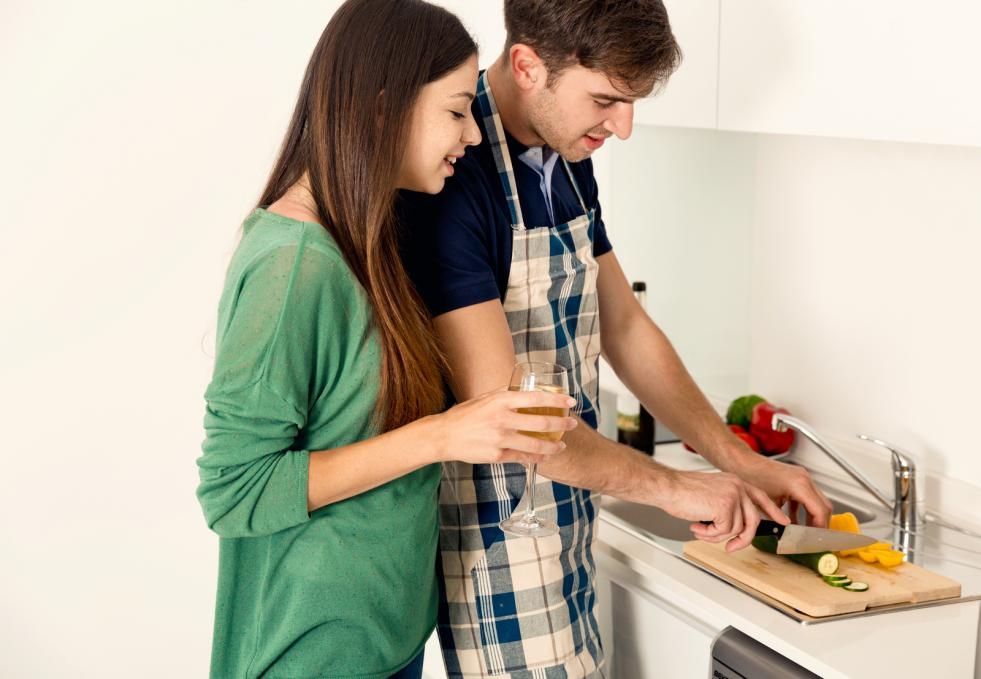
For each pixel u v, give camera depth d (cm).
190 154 277
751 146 232
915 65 143
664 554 179
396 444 129
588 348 172
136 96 271
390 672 146
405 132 131
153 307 282
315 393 133
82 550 290
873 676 137
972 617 154
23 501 285
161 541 294
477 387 148
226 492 131
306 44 278
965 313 189
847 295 213
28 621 291
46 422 282
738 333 242
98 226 276
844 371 216
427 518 145
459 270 148
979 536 184
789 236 227
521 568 161
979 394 188
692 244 245
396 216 147
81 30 266
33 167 270
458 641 167
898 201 200
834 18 156
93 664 296
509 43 151
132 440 288
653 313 255
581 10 139
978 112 134
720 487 158
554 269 161
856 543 164
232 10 272
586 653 169
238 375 127
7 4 262
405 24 131
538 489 161
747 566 168
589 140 151
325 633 140
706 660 169
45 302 277
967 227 187
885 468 204
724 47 181
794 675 146
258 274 127
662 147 245
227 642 144
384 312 133
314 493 131
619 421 230
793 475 174
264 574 139
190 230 281
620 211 254
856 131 155
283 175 139
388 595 141
